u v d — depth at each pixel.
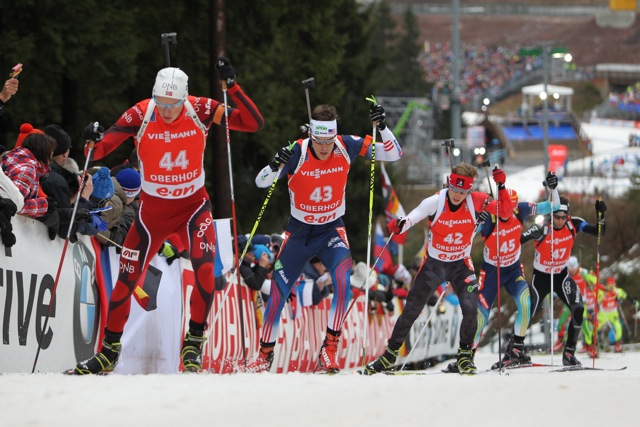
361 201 92.81
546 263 40.06
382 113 26.78
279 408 14.28
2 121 55.75
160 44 61.06
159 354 28.62
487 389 17.00
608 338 72.62
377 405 14.82
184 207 21.83
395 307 55.56
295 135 73.94
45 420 13.08
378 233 59.22
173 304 29.50
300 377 18.91
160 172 21.41
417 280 28.78
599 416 14.85
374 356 51.62
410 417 14.01
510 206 29.69
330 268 27.20
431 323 58.31
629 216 118.75
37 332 23.72
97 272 27.56
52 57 53.44
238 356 34.09
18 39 52.19
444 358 62.78
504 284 38.38
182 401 14.61
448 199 28.31
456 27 133.12
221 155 53.75
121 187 29.53
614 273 107.12
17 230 22.83
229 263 30.02
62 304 25.14
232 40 65.38
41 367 23.94
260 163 73.81
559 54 96.88
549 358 54.81
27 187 23.66
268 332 27.86
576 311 40.00
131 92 63.16
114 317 21.86
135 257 21.84
